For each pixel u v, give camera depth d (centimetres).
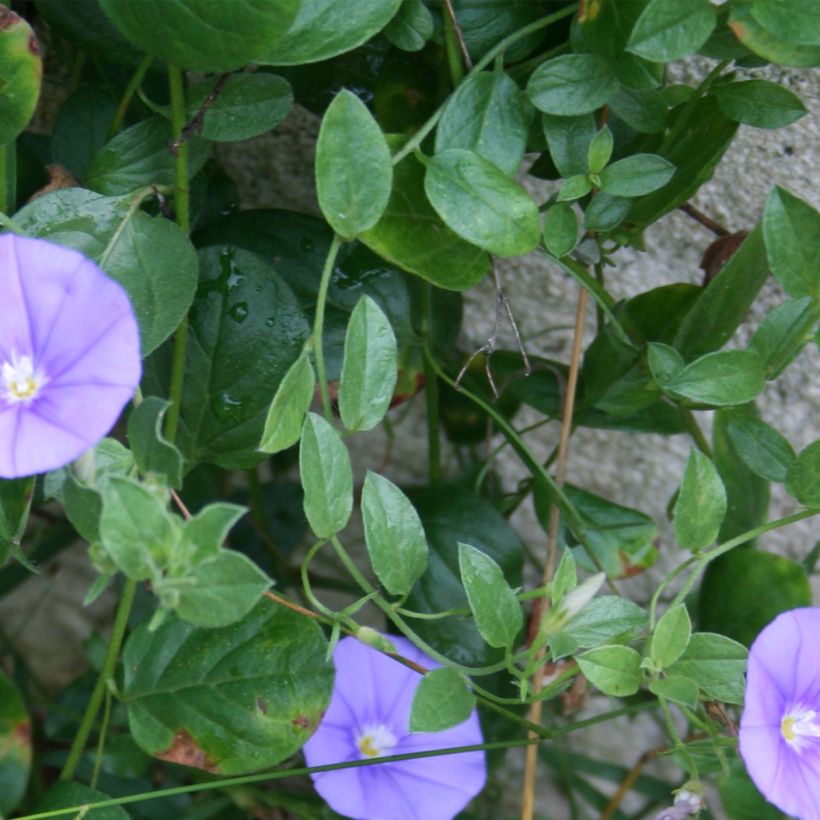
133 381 29
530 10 35
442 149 33
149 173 34
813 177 38
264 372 35
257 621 34
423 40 34
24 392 30
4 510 33
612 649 32
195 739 34
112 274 33
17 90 32
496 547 39
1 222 33
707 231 39
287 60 31
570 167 34
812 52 32
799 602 38
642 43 31
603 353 38
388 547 33
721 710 35
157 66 36
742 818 39
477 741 38
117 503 28
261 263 35
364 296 32
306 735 34
